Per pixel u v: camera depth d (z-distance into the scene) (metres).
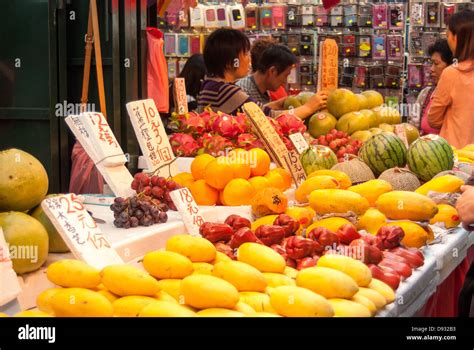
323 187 2.66
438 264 2.42
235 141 3.29
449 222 2.79
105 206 2.57
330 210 2.48
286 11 8.35
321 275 1.75
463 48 4.93
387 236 2.26
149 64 4.16
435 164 3.31
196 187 2.71
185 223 2.36
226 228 2.15
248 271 1.73
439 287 2.77
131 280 1.58
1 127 4.21
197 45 8.02
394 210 2.55
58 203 1.90
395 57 8.45
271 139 3.22
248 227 2.28
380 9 8.42
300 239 2.05
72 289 1.51
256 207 2.57
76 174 3.49
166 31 8.09
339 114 4.26
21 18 4.05
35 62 4.08
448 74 4.97
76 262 1.60
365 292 1.82
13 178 1.85
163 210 2.43
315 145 3.60
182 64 8.09
